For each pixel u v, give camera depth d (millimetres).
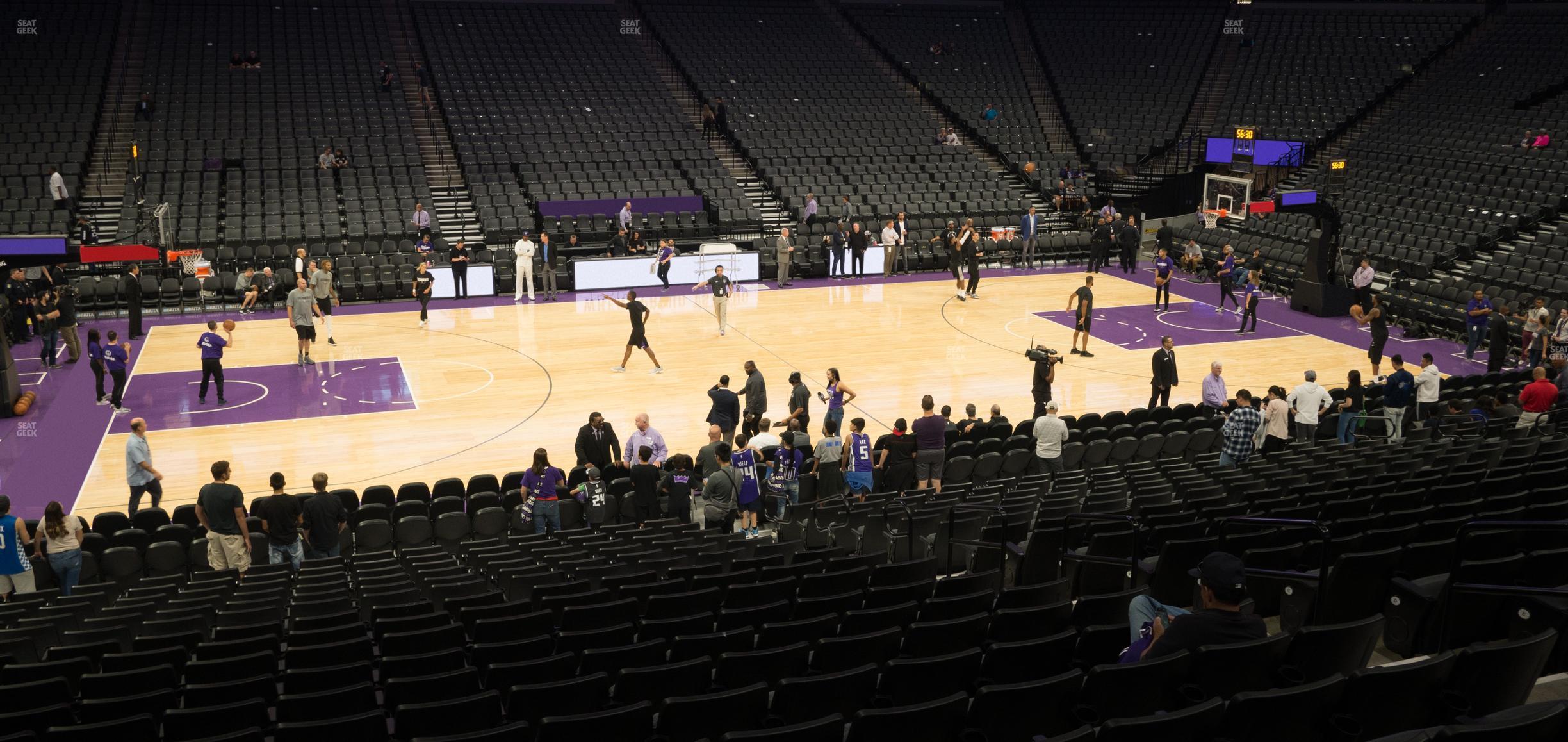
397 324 23516
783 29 39906
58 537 10320
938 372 19922
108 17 32594
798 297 26500
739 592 7773
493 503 12492
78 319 23500
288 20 34594
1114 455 14500
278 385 18984
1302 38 40531
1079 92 38625
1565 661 5617
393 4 36594
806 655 6055
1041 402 16609
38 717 5504
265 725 5520
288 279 25031
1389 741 3965
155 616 8234
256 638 7355
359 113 31391
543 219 28672
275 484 10812
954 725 4738
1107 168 35250
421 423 17109
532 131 32281
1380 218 28484
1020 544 9289
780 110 35625
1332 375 20188
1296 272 26891
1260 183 33719
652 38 39000
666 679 5680
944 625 6191
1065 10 42844
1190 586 7750
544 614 7223
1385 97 37094
